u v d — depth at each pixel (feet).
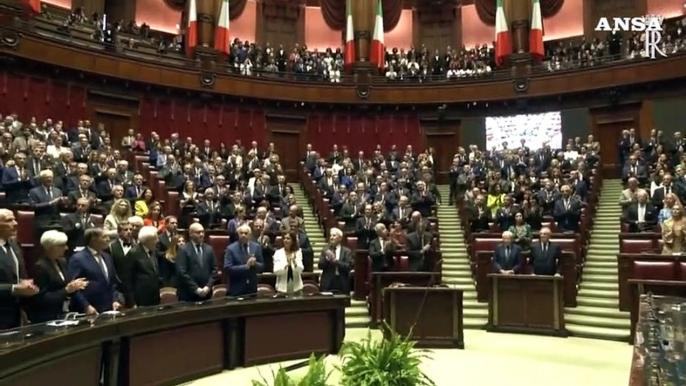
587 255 38.27
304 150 65.21
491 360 22.99
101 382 14.84
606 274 35.42
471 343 27.09
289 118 65.16
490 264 34.63
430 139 66.08
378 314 31.04
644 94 57.82
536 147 62.18
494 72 63.57
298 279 24.88
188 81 59.36
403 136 66.13
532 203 39.01
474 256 36.91
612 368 21.67
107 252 18.94
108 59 54.60
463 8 76.28
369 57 67.10
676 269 27.55
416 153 65.62
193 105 60.75
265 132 64.18
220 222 36.52
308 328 22.65
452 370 21.07
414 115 66.33
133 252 18.99
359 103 65.26
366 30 67.05
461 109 65.41
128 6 68.39
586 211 40.47
